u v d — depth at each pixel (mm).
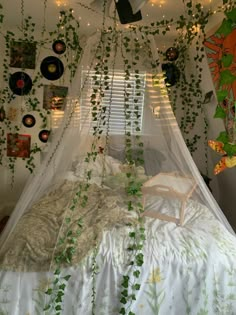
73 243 1587
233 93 1943
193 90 3213
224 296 1578
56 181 2162
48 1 2779
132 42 2088
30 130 3973
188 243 1651
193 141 3396
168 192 1954
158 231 1751
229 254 1629
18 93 3861
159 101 2102
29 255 1531
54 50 3684
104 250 1566
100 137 2125
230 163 1434
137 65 2068
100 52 2049
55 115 3701
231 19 1312
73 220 1777
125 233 1693
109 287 1518
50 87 3898
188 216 1974
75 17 2992
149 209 2021
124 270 1521
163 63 3189
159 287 1538
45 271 1505
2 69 3732
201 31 2715
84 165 2156
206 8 2615
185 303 1558
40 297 1493
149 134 2123
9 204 4027
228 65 1436
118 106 2029
